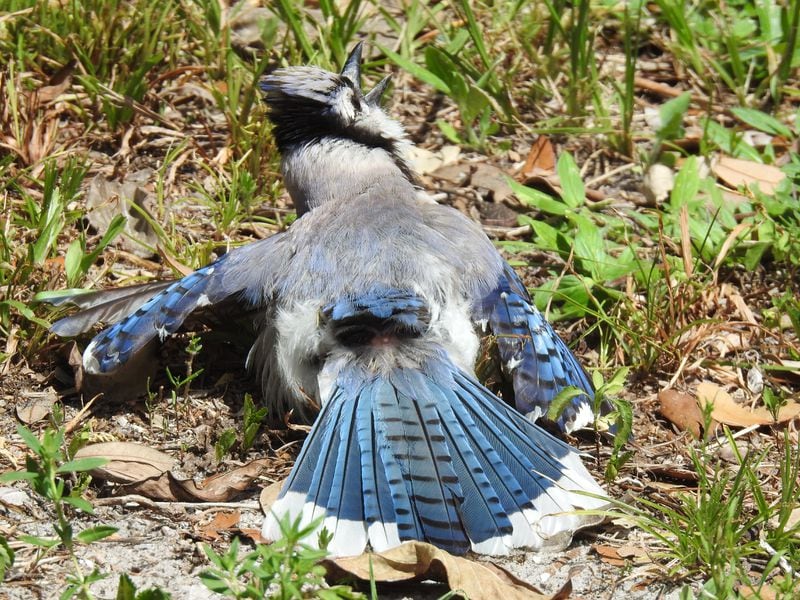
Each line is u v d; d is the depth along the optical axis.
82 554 7.25
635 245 10.80
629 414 8.15
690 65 13.28
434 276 8.30
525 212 11.34
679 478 8.37
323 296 8.25
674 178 11.47
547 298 10.05
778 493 8.12
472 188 11.66
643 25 13.68
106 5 12.08
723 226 10.75
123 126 11.69
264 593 6.15
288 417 8.39
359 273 8.27
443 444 7.38
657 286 9.95
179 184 11.27
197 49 12.53
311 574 6.59
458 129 12.46
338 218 8.70
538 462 7.56
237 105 11.84
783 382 9.58
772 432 8.90
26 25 12.09
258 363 8.86
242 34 13.00
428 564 6.90
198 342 9.35
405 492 7.17
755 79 13.22
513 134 12.48
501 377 8.86
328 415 7.62
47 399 8.82
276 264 8.59
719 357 9.79
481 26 13.30
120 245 10.48
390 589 7.03
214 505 7.84
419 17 13.26
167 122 11.84
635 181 11.86
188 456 8.31
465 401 7.71
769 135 12.42
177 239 10.34
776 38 13.30
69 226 10.49
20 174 10.55
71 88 11.81
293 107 9.36
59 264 9.80
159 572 7.14
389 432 7.43
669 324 9.71
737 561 7.15
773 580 7.08
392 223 8.60
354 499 7.16
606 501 7.53
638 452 8.67
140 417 8.74
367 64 12.62
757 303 10.38
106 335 8.71
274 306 8.53
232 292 8.66
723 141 12.09
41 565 7.11
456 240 8.59
